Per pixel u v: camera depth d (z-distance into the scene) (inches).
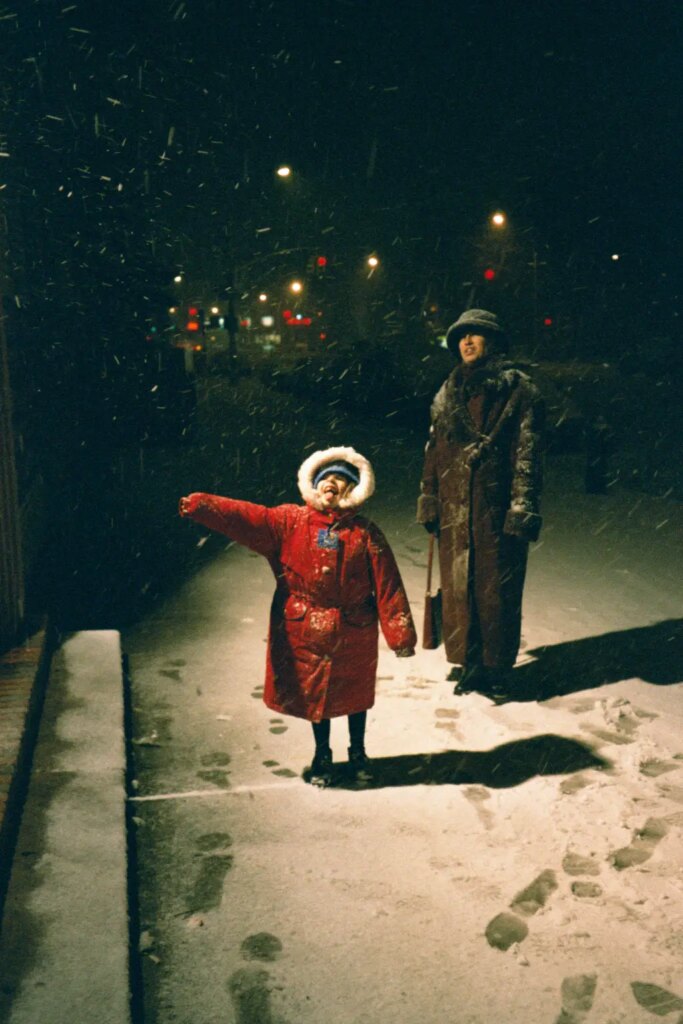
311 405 1029.8
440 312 2429.9
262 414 917.2
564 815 147.9
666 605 271.4
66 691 183.8
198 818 148.3
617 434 730.8
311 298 2689.5
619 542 353.7
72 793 142.5
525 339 2346.2
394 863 135.3
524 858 136.2
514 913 123.3
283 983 110.1
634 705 196.2
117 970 101.7
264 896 127.3
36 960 103.3
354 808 151.3
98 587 284.4
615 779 160.9
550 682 210.8
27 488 277.3
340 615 150.4
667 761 167.5
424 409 854.5
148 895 127.4
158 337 657.0
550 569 313.3
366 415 904.3
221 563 316.5
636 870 132.6
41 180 416.8
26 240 334.6
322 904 125.4
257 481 494.9
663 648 233.8
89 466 513.7
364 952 115.6
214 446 639.8
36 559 287.1
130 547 334.0
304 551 149.8
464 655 198.2
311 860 136.0
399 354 1636.3
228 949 116.3
